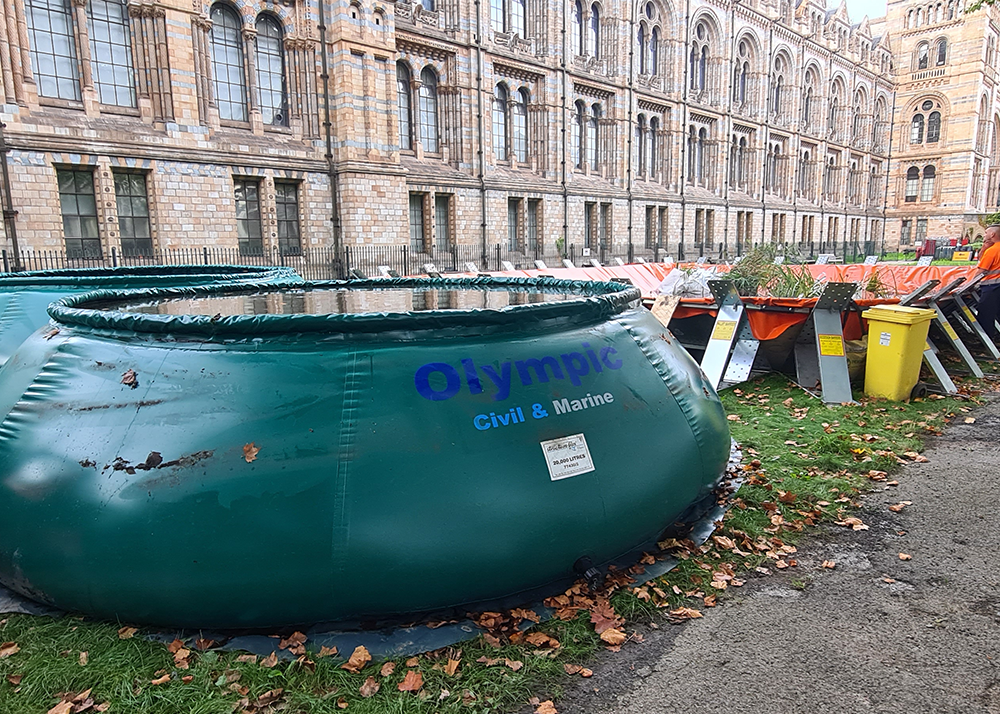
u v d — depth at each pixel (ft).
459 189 96.63
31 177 59.47
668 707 8.79
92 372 11.03
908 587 11.90
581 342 12.46
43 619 10.48
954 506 15.53
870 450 19.39
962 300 34.60
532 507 10.43
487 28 99.09
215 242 72.28
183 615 9.90
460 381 10.70
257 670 9.27
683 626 10.66
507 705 8.80
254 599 9.66
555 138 112.78
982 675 9.38
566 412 11.34
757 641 10.26
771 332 27.71
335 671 9.23
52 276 23.11
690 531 13.70
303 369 10.34
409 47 90.22
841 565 12.78
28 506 10.27
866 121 219.41
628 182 127.54
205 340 10.77
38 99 60.54
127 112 66.28
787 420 22.62
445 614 10.55
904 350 24.77
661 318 31.71
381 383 10.33
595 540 11.18
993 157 256.73
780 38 168.96
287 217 80.18
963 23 216.95
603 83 120.47
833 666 9.64
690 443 13.39
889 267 53.98
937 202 228.84
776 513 14.96
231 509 9.53
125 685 8.95
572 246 116.98
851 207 217.97
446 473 10.02
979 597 11.52
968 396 25.82
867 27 212.43
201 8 69.77
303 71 79.41
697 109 144.36
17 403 11.32
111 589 9.85
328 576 9.58
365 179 83.10
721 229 155.43
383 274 73.87
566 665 9.57
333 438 9.88
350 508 9.59
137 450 9.97
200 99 70.59
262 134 76.74
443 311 11.14
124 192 66.64
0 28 57.21
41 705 8.64
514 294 18.37
